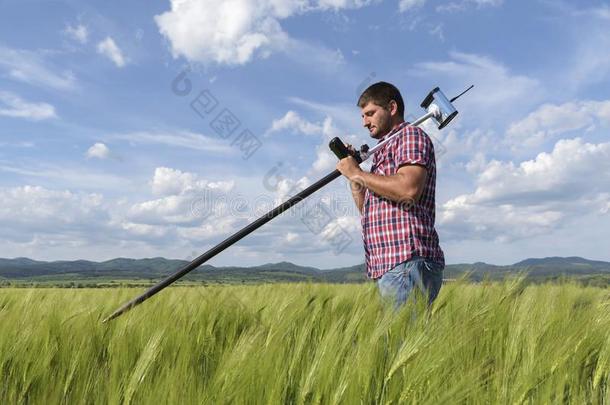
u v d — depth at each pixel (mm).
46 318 3064
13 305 3723
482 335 2650
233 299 3676
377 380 2113
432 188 2582
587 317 2641
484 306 2895
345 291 3877
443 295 2959
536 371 2096
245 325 3494
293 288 4133
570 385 2211
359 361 2064
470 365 2271
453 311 2781
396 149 2557
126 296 4305
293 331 2875
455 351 2230
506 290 3143
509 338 2531
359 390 1996
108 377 2514
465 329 2359
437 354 2064
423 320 2379
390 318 2348
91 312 3428
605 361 2283
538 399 2016
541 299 3027
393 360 2137
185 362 2445
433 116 2998
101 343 3086
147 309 3439
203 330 3262
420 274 2477
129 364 2602
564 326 2639
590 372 2422
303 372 2172
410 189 2416
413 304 2418
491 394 2043
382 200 2564
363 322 2529
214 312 3457
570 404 2078
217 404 1916
